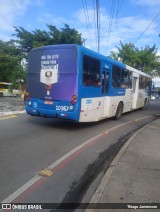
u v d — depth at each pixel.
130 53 43.06
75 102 9.38
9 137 8.31
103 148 7.88
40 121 11.67
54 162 6.21
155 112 21.06
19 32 33.19
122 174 5.33
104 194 4.36
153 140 8.80
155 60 43.81
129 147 7.58
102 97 11.47
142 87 19.95
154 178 5.23
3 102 24.39
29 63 10.41
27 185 4.82
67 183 5.05
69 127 10.81
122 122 13.62
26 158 6.36
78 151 7.32
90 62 10.12
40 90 10.06
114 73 12.82
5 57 37.88
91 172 5.75
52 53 9.75
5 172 5.39
